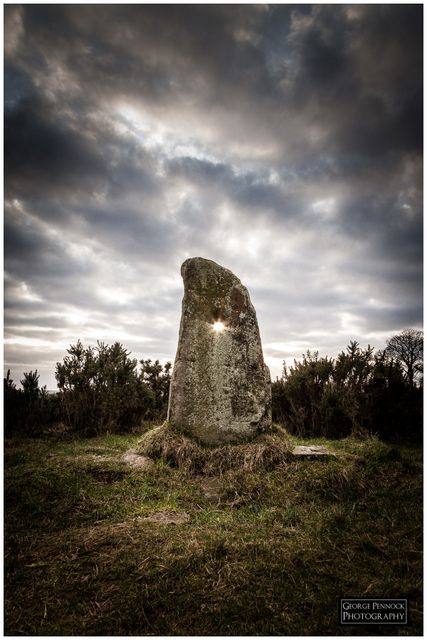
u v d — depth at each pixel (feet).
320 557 9.41
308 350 28.73
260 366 21.08
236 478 15.25
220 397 19.89
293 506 12.83
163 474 15.83
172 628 7.34
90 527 11.27
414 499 12.70
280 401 28.81
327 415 23.56
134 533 10.56
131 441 23.39
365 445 17.94
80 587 8.48
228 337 20.90
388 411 22.75
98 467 15.53
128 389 28.22
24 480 13.44
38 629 7.36
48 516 11.79
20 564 9.37
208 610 7.71
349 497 13.12
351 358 26.21
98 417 26.61
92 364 27.86
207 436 19.29
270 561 9.17
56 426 26.30
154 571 8.74
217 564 9.01
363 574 8.73
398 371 24.86
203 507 13.46
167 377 37.14
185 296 21.71
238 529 11.21
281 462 16.02
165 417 33.01
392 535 10.41
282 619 7.48
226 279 22.02
